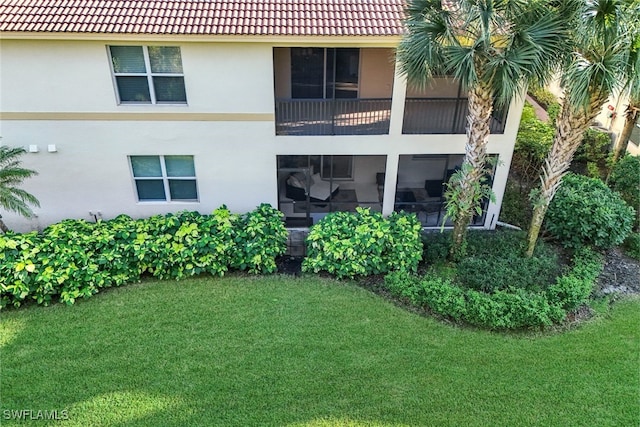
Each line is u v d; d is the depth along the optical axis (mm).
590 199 12344
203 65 11180
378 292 11258
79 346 9531
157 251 11344
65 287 10734
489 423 8023
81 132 11891
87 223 12133
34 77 11000
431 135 12484
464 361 9258
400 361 9250
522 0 8750
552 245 12945
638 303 10836
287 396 8508
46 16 10336
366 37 10609
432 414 8188
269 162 12766
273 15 10922
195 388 8656
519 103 11922
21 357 9250
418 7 9695
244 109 11867
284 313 10500
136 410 8242
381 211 14148
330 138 12414
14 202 11039
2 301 10406
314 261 11734
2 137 11750
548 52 8906
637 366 9094
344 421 8070
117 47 10922
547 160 10914
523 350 9516
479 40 8805
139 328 10023
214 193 13258
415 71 9773
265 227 12156
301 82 13203
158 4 10930
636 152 16109
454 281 11422
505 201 14789
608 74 8367
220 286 11383
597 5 8203
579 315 10469
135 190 13094
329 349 9523
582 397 8469
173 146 12312
